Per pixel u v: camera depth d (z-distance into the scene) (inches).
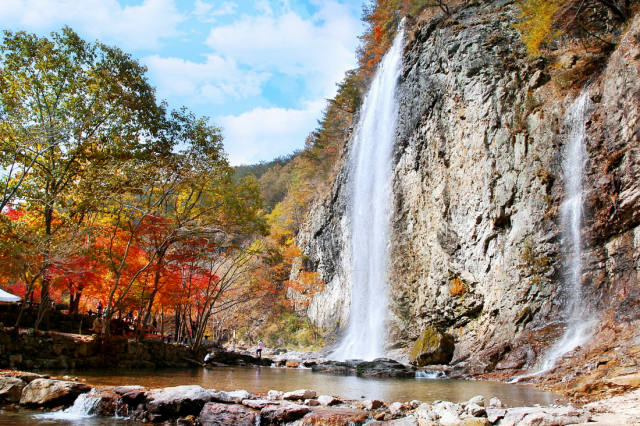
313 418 335.6
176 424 354.9
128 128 977.5
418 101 1453.0
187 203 1004.6
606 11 1031.6
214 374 774.5
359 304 1769.2
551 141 960.3
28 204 856.3
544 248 924.6
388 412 368.5
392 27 2100.1
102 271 904.3
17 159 817.5
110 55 944.9
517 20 1206.3
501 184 1059.9
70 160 873.5
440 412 363.6
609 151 816.3
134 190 893.8
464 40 1259.8
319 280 2156.7
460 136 1219.9
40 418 361.1
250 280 1579.7
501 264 1024.2
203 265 1330.0
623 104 802.2
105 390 418.0
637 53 790.5
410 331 1373.0
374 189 1776.6
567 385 564.4
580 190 867.4
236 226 1019.9
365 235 1807.3
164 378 624.1
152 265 922.7
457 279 1178.6
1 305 805.2
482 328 1053.2
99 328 957.8
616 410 337.4
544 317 883.4
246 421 340.5
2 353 574.9
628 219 767.7
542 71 1064.8
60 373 600.4
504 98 1107.9
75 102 877.8
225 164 1019.9
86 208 858.1
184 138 1028.5
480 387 620.1
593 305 794.8
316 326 2126.0
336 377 802.8
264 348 2033.7
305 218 2728.8
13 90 840.9
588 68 963.3
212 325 1907.0
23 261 722.8
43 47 849.5
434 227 1304.1
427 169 1370.6
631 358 560.7
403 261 1454.2
